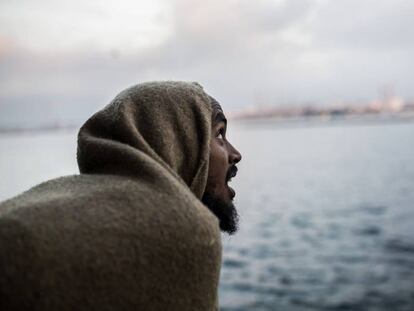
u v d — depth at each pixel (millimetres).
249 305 15703
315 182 53281
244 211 36688
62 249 986
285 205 38812
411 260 20703
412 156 78750
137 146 1286
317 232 28328
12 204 1112
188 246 1100
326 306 15211
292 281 18562
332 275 19109
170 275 1075
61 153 119812
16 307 938
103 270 1004
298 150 113688
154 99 1378
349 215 33281
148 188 1155
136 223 1072
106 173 1257
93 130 1396
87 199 1093
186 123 1369
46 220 1014
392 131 187000
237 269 20922
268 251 24062
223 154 1444
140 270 1042
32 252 961
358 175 57469
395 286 16922
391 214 32812
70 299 969
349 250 23562
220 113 1495
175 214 1115
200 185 1350
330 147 116750
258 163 80625
